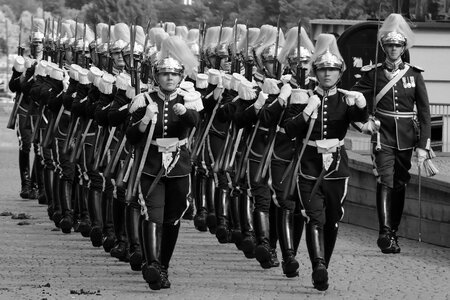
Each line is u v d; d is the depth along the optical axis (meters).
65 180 24.47
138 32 22.75
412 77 22.59
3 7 166.38
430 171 22.67
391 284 19.09
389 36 22.42
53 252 22.19
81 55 25.72
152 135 18.77
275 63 20.95
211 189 24.38
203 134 23.88
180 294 18.36
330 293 18.44
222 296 18.20
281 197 19.64
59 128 24.69
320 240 18.62
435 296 18.17
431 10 34.28
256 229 20.48
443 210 22.75
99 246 22.75
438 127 33.34
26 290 18.59
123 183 19.30
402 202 22.64
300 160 18.80
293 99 18.89
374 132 22.11
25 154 30.09
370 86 22.58
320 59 18.73
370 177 25.08
